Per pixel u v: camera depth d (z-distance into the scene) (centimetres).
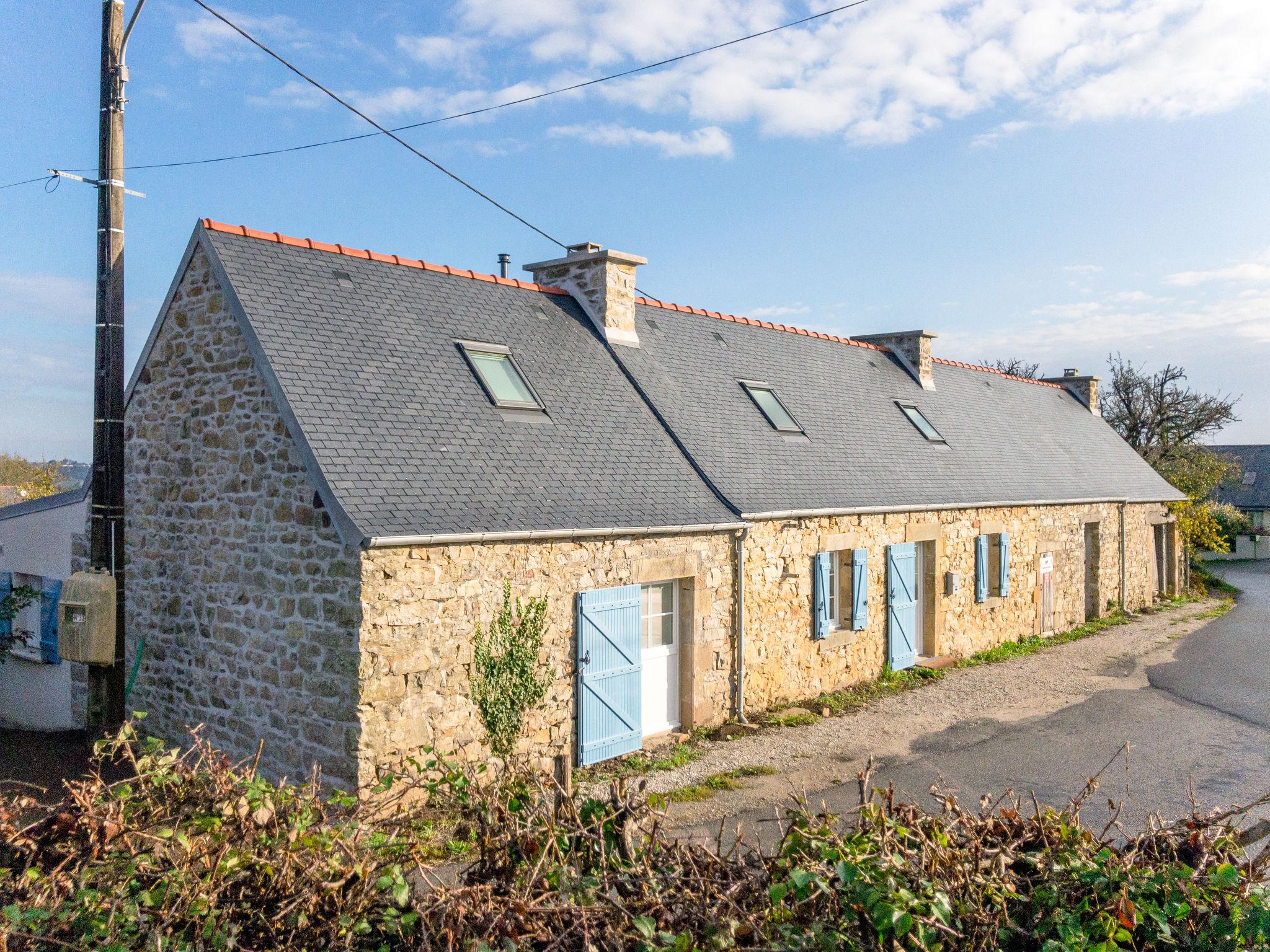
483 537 741
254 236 895
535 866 356
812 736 962
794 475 1148
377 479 735
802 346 1541
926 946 330
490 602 761
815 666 1129
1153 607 2072
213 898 326
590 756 840
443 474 784
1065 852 391
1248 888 390
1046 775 845
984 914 350
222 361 836
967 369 2038
